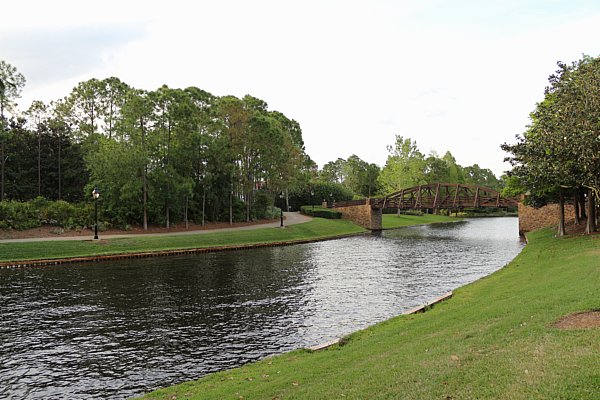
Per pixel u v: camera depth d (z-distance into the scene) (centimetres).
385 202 7119
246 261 3388
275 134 6025
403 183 9100
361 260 3444
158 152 5006
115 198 4847
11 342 1478
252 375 1053
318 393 800
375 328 1467
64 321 1717
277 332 1569
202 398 901
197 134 5184
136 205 4875
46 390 1119
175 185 4956
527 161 3092
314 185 9775
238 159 6216
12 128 5806
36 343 1468
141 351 1388
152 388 1121
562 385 655
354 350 1167
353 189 12094
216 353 1362
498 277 2248
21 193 5619
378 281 2514
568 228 4078
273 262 3331
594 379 657
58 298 2098
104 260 3381
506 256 3556
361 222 7262
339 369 985
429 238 5488
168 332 1577
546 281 1639
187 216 5700
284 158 6425
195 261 3375
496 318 1179
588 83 2683
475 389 693
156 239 4131
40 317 1770
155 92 4928
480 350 888
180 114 4969
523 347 852
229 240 4569
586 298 1162
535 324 1007
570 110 2716
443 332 1154
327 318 1739
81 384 1152
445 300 1845
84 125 6494
